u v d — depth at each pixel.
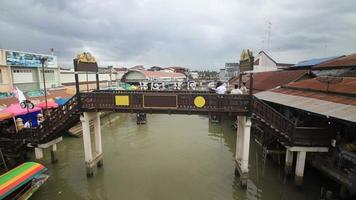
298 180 13.16
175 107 13.62
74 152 19.41
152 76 54.16
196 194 13.12
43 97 24.09
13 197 10.94
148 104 13.74
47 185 13.98
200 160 18.02
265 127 13.23
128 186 13.92
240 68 14.70
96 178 14.84
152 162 17.52
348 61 19.56
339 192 12.00
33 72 27.48
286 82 21.83
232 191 13.46
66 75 36.38
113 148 20.77
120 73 64.62
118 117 35.09
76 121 14.54
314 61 26.72
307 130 12.71
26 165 13.03
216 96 13.20
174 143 22.36
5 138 15.17
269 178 14.78
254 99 12.89
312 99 14.68
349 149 11.45
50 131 14.41
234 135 25.48
